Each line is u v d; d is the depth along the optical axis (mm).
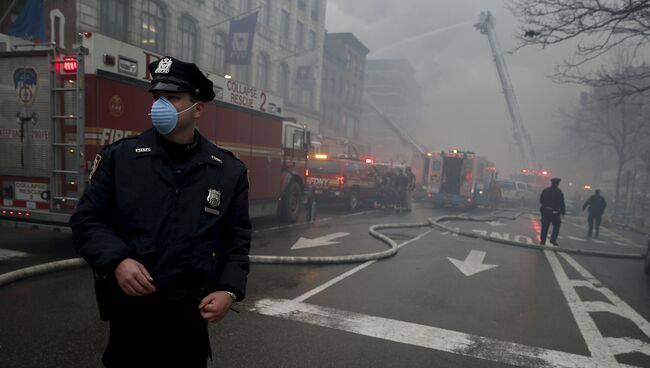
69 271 5945
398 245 10008
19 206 6766
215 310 1588
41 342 3770
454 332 4652
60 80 6473
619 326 5227
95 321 4285
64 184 6586
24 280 5426
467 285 6758
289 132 12758
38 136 6570
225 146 9547
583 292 6840
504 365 3902
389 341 4277
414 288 6344
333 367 3648
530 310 5660
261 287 5852
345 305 5309
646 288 7566
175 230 1607
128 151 1631
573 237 15461
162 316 1601
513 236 13656
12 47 6586
